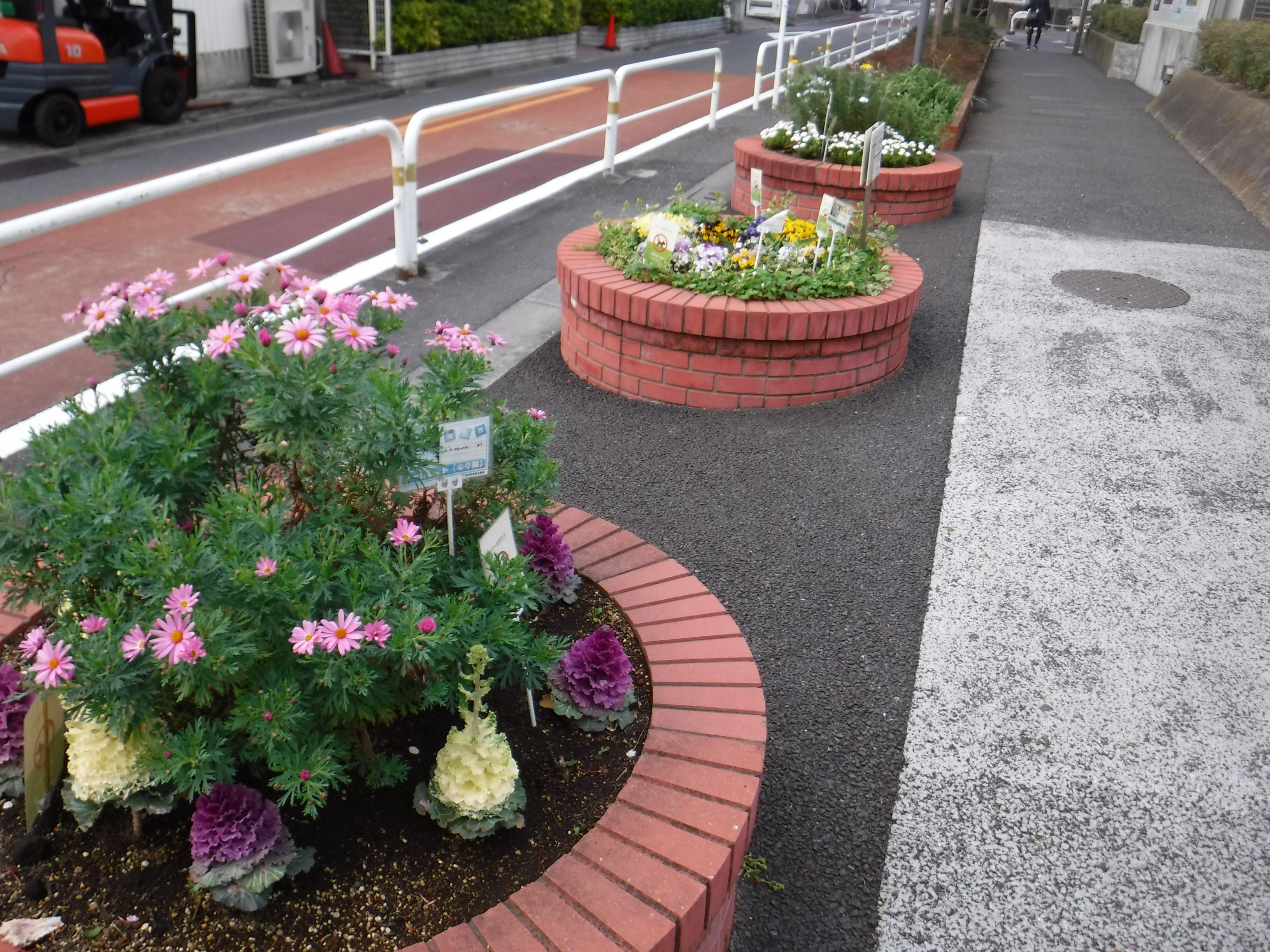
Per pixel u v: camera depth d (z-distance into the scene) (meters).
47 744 2.14
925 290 6.99
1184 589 3.78
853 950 2.35
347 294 2.44
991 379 5.56
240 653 1.91
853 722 3.05
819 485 4.43
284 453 2.18
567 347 5.64
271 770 2.26
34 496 1.99
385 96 16.67
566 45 22.66
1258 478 4.61
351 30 17.55
